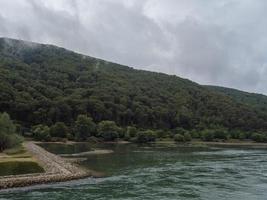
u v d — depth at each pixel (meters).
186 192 54.69
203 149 143.62
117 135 179.12
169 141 188.12
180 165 87.31
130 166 84.50
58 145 145.75
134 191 55.19
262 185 60.75
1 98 180.88
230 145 179.25
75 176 65.25
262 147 168.62
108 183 61.78
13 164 69.00
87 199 49.59
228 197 51.59
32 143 140.00
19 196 50.72
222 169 80.69
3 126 97.25
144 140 175.75
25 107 182.62
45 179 60.38
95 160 95.62
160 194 53.16
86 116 181.25
